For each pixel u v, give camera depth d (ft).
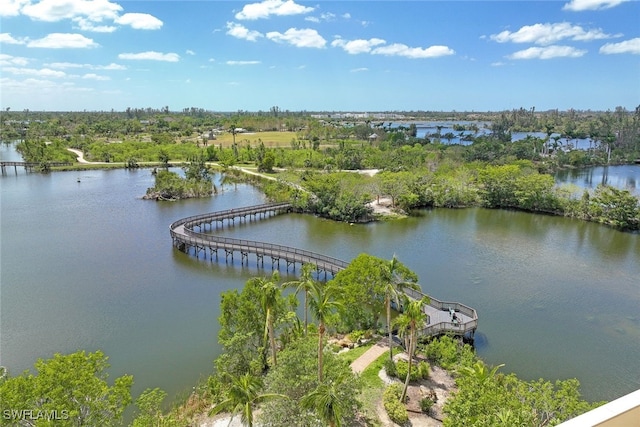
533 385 78.13
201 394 98.73
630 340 126.41
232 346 97.96
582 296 155.33
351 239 223.10
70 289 158.92
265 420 75.77
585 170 440.86
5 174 408.67
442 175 319.06
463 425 63.67
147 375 108.47
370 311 130.21
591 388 105.09
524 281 168.35
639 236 229.86
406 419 87.40
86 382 65.16
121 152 488.02
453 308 133.80
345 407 76.38
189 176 346.54
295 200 285.43
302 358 84.84
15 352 118.01
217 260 192.34
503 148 437.99
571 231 239.30
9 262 185.06
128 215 267.39
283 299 114.01
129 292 157.17
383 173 311.27
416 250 205.05
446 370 106.42
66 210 276.82
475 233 234.79
